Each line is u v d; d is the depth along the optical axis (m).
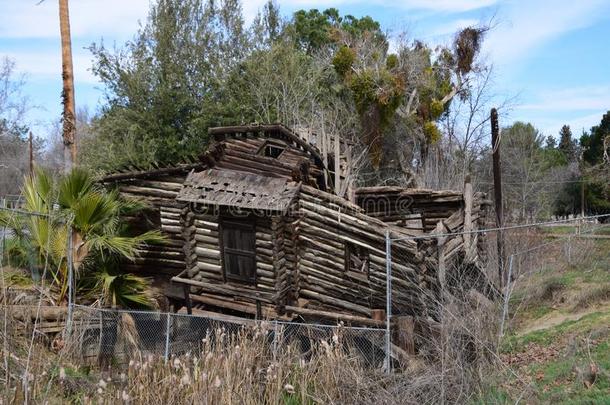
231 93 28.92
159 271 14.98
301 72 31.83
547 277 15.08
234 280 13.36
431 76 32.59
